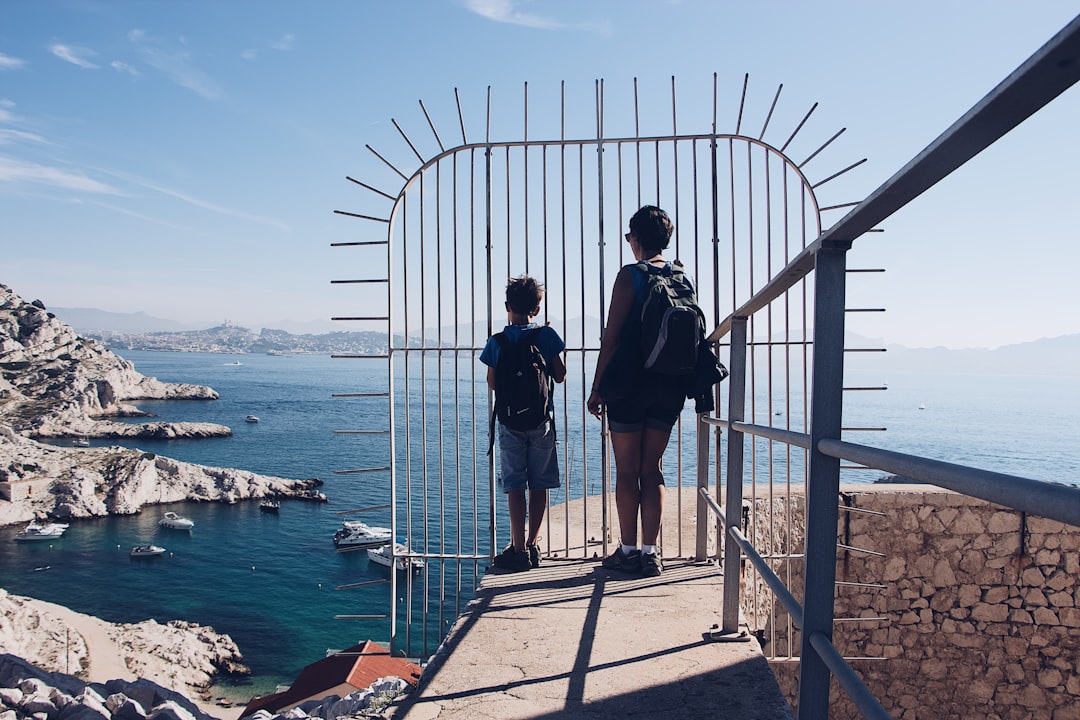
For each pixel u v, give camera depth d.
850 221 1.14
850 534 6.07
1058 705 5.91
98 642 29.77
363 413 139.75
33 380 126.94
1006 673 6.00
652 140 4.32
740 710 2.37
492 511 4.19
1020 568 6.00
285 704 19.72
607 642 2.97
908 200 1.00
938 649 6.04
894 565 6.05
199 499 65.25
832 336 1.35
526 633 3.10
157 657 30.19
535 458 4.09
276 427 116.62
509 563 4.02
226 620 38.59
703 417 3.99
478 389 125.50
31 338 145.00
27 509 57.94
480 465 52.53
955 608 6.04
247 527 57.22
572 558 4.32
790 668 5.79
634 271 3.60
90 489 61.66
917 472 0.91
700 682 2.58
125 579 44.88
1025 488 0.66
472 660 2.84
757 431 2.27
